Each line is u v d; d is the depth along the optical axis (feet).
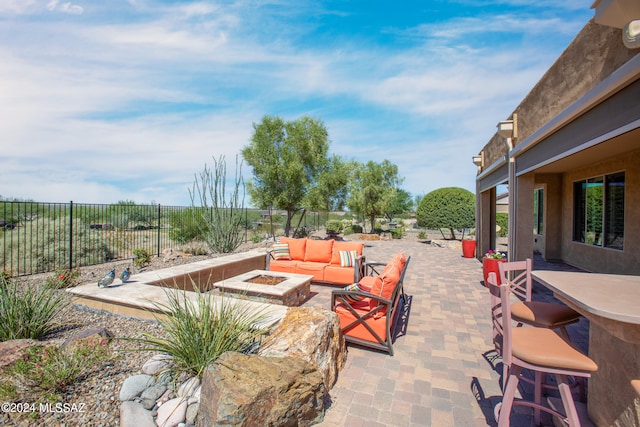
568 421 5.78
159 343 8.95
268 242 40.68
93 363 8.70
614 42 10.85
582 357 5.80
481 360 11.18
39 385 7.61
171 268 20.56
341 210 49.32
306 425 7.45
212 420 6.20
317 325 9.57
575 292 6.03
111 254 29.60
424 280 24.90
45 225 26.68
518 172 20.81
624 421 5.86
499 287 6.81
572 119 13.34
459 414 8.15
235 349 9.16
